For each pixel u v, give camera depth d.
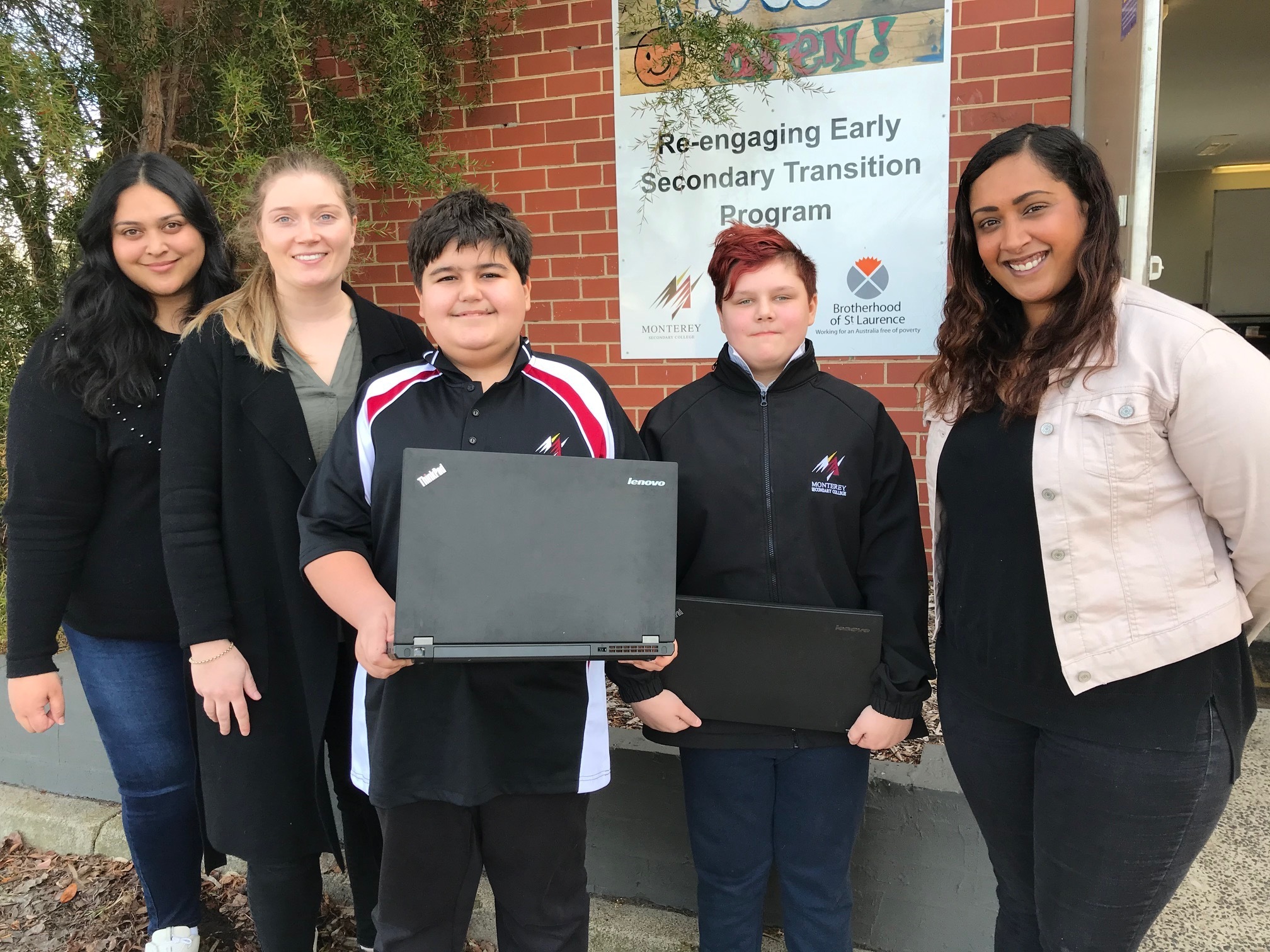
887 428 1.62
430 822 1.41
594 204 3.46
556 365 1.51
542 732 1.41
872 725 1.51
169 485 1.58
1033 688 1.35
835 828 1.58
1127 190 2.24
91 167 2.81
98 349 1.66
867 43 3.07
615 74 3.33
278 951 1.75
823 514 1.57
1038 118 2.96
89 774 2.68
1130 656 1.25
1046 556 1.30
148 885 1.95
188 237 1.72
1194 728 1.25
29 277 2.90
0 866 2.55
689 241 3.38
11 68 2.31
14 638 1.69
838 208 3.20
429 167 3.11
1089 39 2.76
